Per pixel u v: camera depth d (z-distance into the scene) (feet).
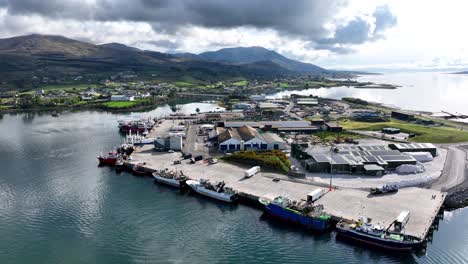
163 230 294.66
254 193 353.51
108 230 294.66
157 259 252.83
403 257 255.29
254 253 260.42
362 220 284.41
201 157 483.10
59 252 262.67
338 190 356.18
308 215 293.43
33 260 253.24
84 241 277.64
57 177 430.20
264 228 298.15
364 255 258.37
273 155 467.52
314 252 261.85
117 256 256.93
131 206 343.05
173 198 364.17
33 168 467.93
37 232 292.20
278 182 385.29
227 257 255.09
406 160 428.97
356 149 480.23
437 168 432.25
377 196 339.57
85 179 423.64
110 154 499.10
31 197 365.20
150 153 524.93
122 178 428.97
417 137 605.73
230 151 525.34
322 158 429.38
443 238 278.46
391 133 650.84
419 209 308.81
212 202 353.72
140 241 277.03
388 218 292.61
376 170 403.54
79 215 322.96
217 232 291.38
